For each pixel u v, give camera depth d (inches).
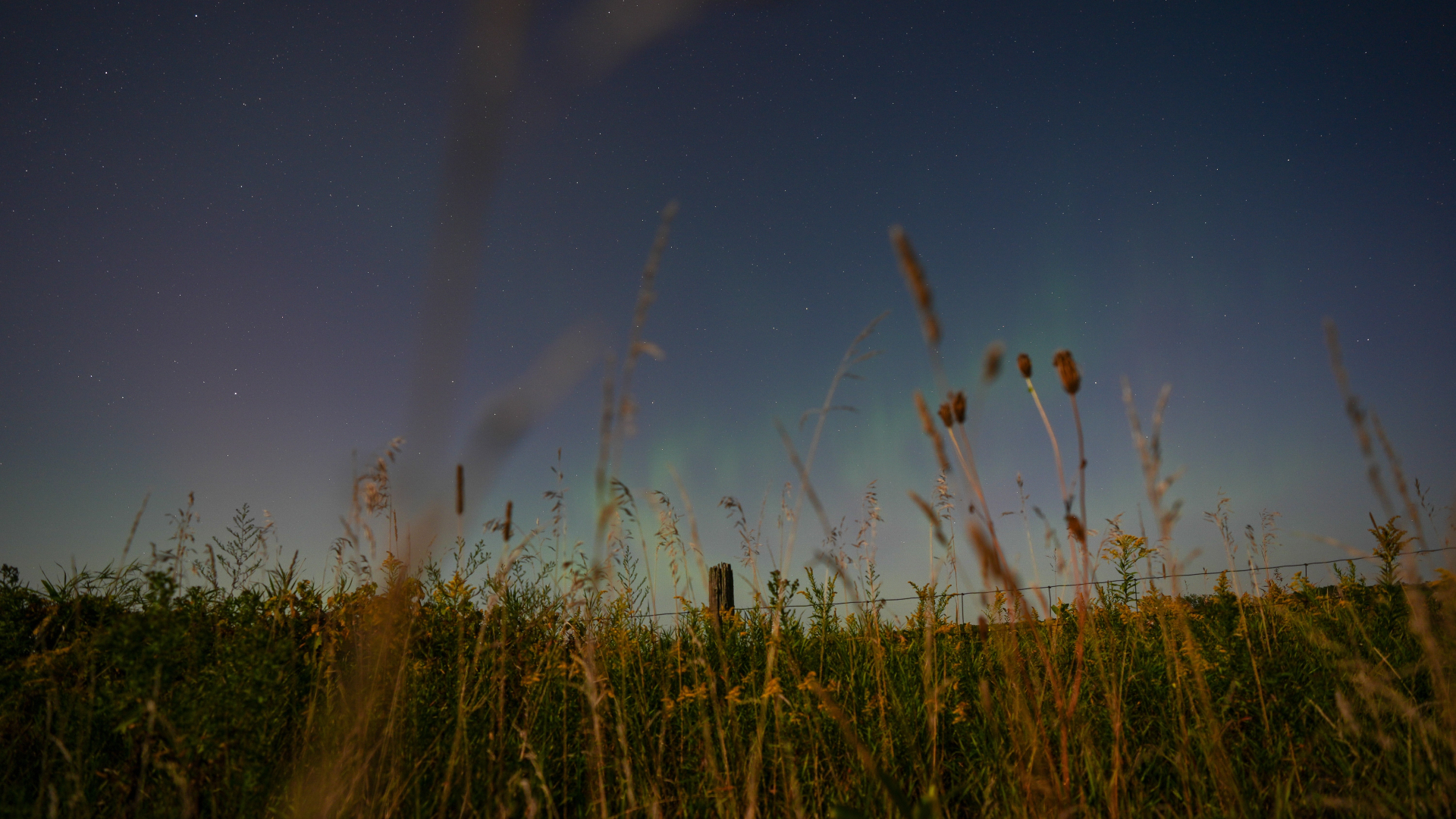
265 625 132.0
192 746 94.0
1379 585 158.4
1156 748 113.6
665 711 125.1
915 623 167.6
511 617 167.0
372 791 113.5
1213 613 160.4
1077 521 74.7
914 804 109.3
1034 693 99.3
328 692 117.1
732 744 124.4
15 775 113.9
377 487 91.4
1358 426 64.9
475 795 115.6
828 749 120.8
